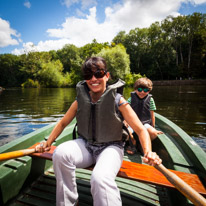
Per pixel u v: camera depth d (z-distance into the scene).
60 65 42.34
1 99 11.59
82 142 1.14
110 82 1.17
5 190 1.22
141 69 36.34
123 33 39.62
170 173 0.87
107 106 1.04
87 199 1.34
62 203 0.96
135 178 1.06
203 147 3.37
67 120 1.23
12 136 4.12
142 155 2.15
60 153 0.97
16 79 46.59
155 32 35.22
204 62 30.59
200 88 19.09
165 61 33.31
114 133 1.07
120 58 23.59
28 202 1.30
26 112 6.75
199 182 1.06
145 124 2.10
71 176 0.99
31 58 43.69
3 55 51.06
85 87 1.16
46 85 35.56
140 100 2.08
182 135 1.68
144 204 1.32
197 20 31.22
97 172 0.87
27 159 1.42
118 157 1.00
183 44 34.28
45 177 1.60
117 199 0.83
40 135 1.80
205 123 4.91
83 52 46.59
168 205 1.32
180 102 8.73
